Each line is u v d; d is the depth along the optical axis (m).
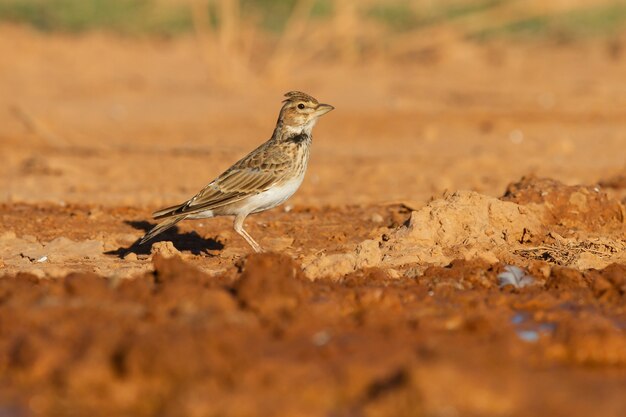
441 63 49.00
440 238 15.88
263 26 55.12
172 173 25.88
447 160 26.69
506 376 9.56
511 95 39.69
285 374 9.71
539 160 26.45
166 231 18.05
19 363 10.20
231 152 29.11
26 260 15.89
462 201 16.33
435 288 13.39
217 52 48.38
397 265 14.82
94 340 10.22
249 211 16.08
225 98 40.41
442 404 9.06
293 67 48.22
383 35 52.91
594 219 17.00
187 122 35.22
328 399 9.49
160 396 9.54
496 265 14.37
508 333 11.12
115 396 9.53
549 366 10.63
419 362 9.58
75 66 47.31
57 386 9.88
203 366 9.70
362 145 30.28
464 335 11.30
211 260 15.75
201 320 10.99
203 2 55.25
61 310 11.40
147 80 44.62
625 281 13.50
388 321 11.70
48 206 20.83
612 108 35.72
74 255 16.19
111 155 28.56
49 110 37.00
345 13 50.53
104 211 20.17
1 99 39.16
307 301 12.30
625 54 49.41
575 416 9.09
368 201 21.36
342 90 42.19
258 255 13.69
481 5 54.81
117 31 55.41
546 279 14.20
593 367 10.66
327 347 10.56
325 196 22.17
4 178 24.77
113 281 12.57
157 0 57.06
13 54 47.59
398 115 35.44
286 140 16.17
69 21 55.03
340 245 16.84
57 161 26.20
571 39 54.16
